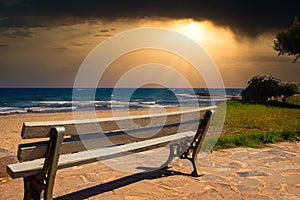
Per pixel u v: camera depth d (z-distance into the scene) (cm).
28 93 9088
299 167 530
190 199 372
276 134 842
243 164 544
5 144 877
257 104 2494
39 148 267
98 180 440
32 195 279
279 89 3031
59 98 6169
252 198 378
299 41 3469
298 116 1608
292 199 378
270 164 549
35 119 2025
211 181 443
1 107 3594
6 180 434
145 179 447
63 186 412
